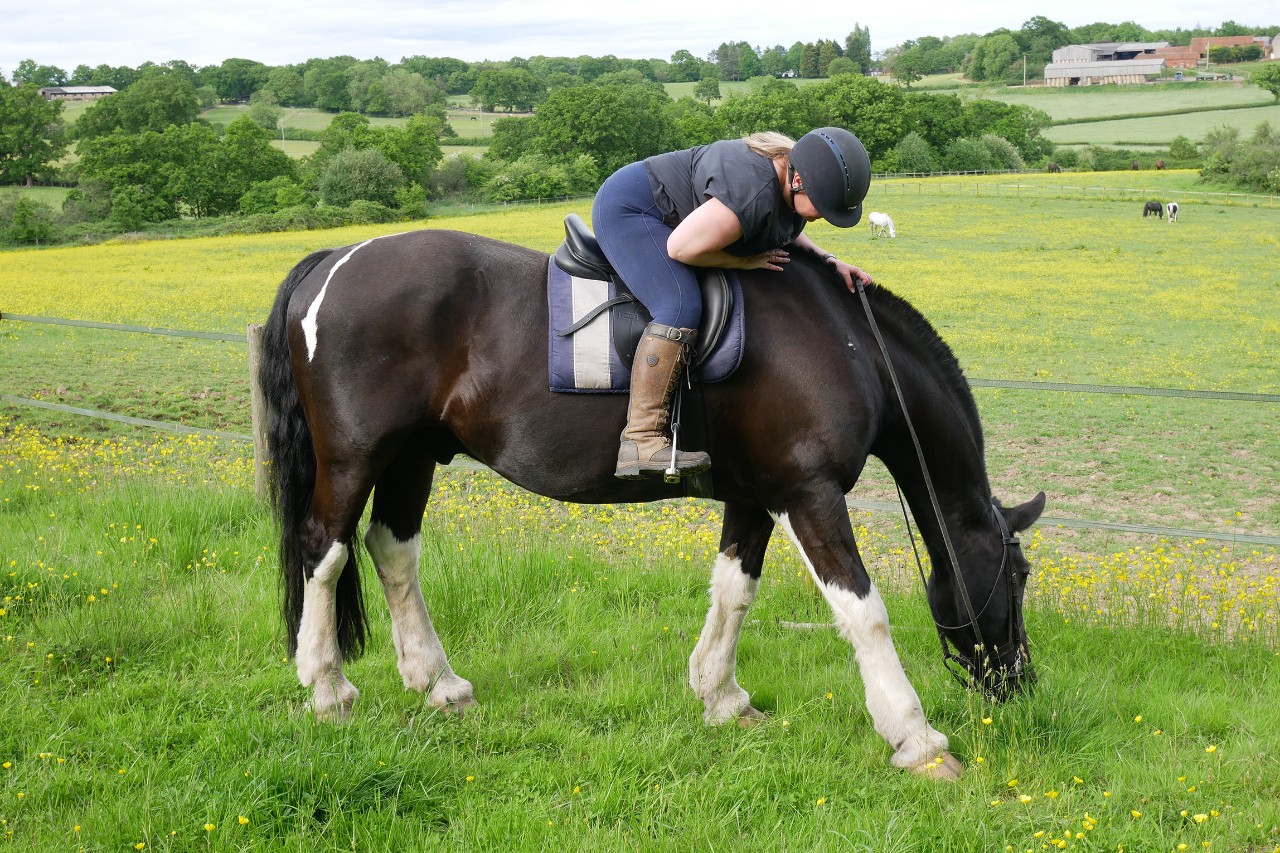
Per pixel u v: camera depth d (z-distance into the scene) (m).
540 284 3.63
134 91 103.81
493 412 3.60
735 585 3.92
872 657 3.54
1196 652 4.64
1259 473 9.99
